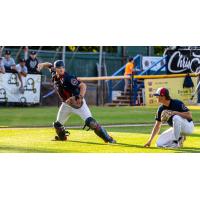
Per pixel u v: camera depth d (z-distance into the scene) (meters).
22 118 46.56
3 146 28.91
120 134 34.41
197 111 55.47
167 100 28.28
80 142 30.52
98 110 56.47
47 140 31.34
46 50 76.25
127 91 71.25
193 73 70.38
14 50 71.94
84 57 78.12
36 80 64.44
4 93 63.00
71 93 30.05
